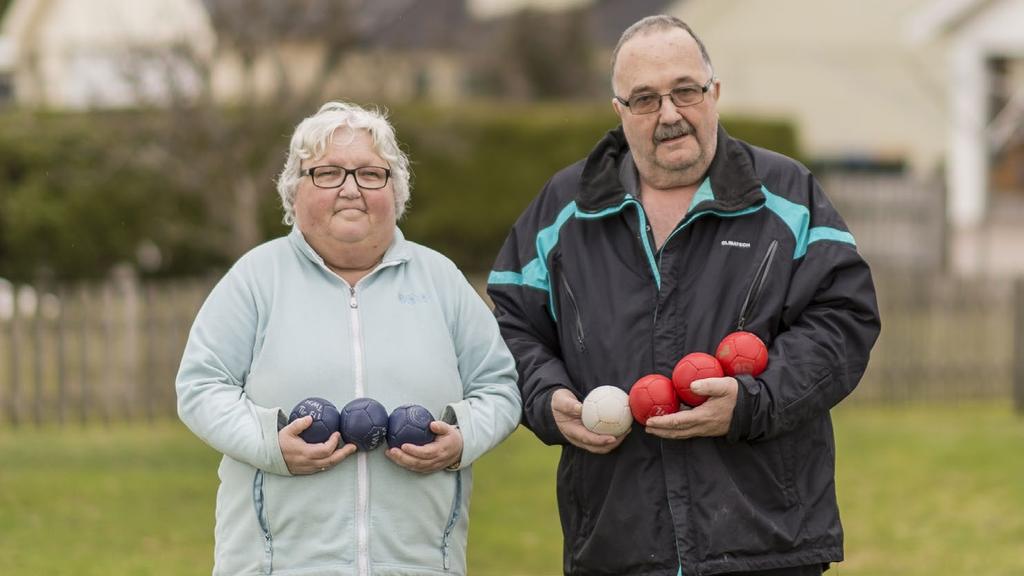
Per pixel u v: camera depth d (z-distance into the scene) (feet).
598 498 15.23
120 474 31.94
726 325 14.88
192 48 47.29
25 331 38.73
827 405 14.66
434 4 96.37
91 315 38.93
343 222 14.15
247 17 47.37
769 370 14.44
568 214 15.69
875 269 49.03
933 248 63.31
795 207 15.11
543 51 98.02
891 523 28.45
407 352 14.29
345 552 13.80
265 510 13.92
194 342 14.21
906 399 44.06
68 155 56.29
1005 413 42.50
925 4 88.63
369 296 14.40
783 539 14.56
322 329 14.19
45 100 68.44
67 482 30.81
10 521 27.07
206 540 26.32
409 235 62.28
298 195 14.38
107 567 23.91
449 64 95.40
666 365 14.90
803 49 90.58
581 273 15.42
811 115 90.94
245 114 47.19
